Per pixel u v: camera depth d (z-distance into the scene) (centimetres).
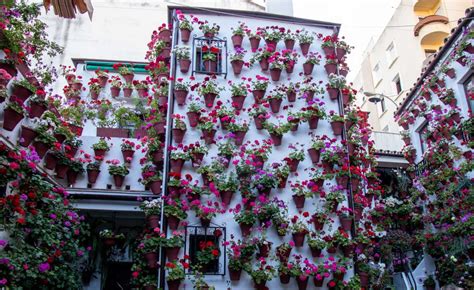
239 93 853
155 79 945
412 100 1206
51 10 1422
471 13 946
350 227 809
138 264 742
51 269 644
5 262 541
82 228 728
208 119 831
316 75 931
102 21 1449
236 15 934
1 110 620
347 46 958
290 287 754
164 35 920
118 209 826
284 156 845
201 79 874
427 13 1883
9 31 639
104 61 1142
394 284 1037
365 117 972
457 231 897
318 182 823
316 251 771
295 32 961
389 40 1988
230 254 743
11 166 583
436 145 1035
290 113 867
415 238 1001
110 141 883
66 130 796
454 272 889
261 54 902
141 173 861
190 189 760
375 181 975
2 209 567
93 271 828
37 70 884
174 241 718
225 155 802
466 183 933
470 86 982
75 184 822
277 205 786
